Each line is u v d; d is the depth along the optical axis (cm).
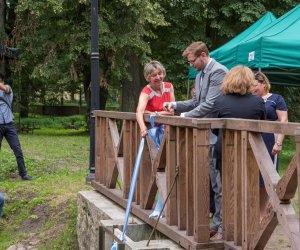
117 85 1928
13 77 2223
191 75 1284
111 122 662
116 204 633
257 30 1055
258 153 367
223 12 1891
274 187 346
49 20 1806
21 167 912
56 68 1809
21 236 746
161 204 502
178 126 448
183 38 2006
